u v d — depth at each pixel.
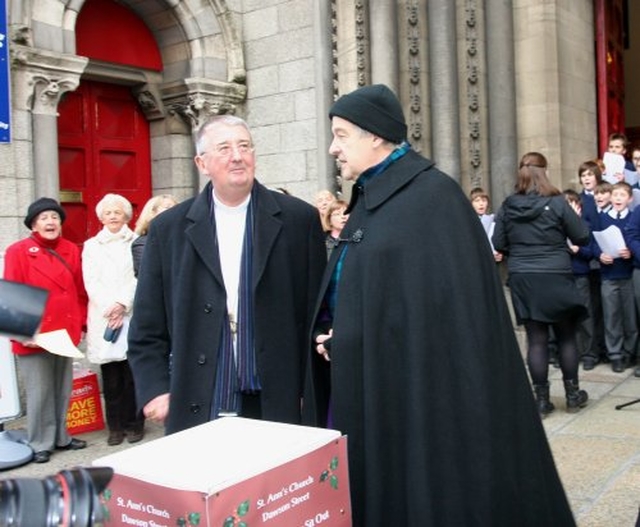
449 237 2.10
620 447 4.31
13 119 5.86
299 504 1.72
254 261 2.45
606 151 8.22
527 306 4.95
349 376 2.14
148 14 7.35
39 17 6.02
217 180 2.42
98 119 7.27
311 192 7.43
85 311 5.20
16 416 4.94
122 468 1.63
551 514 2.12
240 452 1.72
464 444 2.01
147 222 5.07
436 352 2.05
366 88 2.28
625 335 6.39
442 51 7.21
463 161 7.36
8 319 1.00
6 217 5.84
